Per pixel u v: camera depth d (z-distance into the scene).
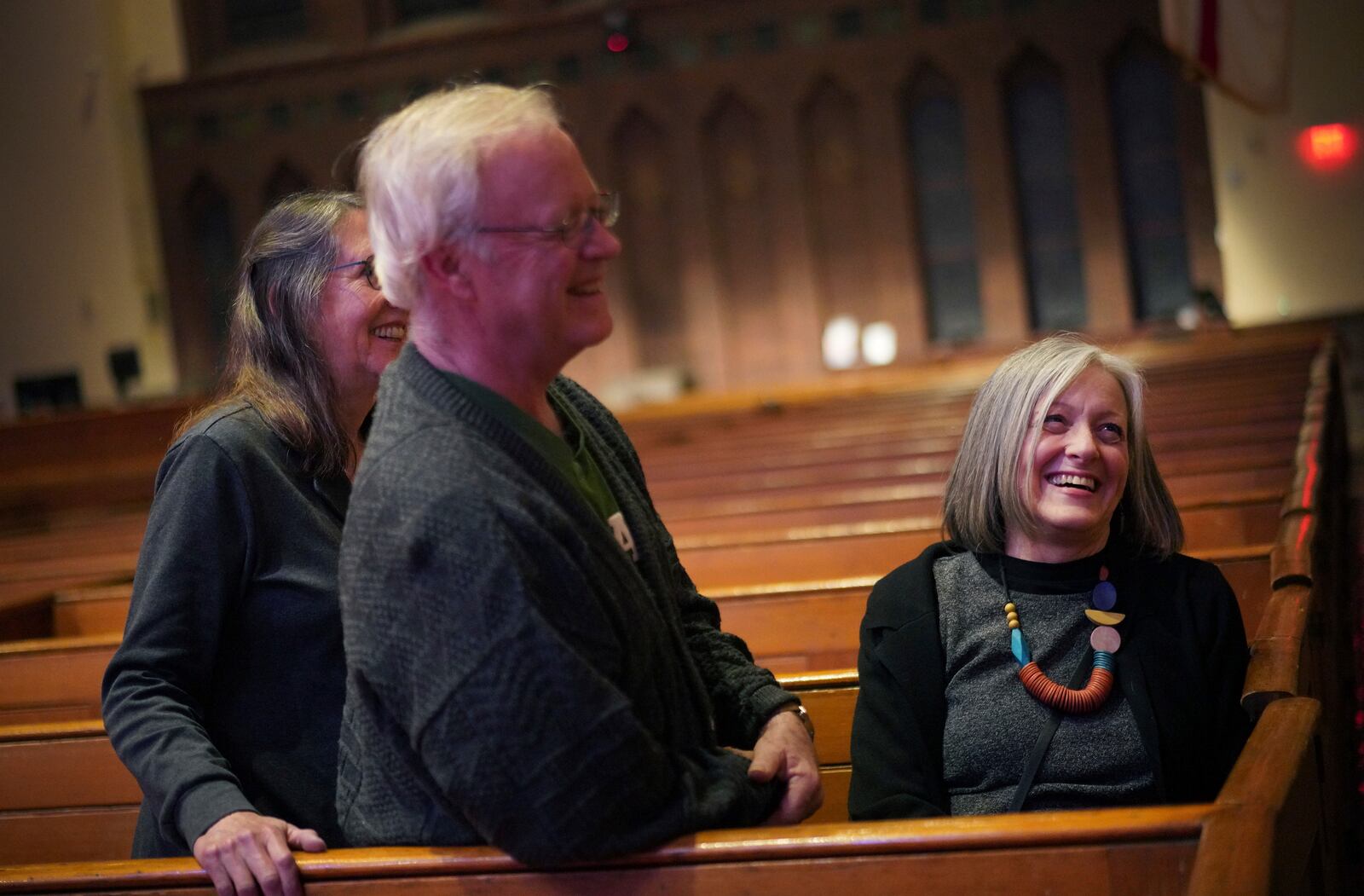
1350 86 12.92
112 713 1.84
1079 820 1.43
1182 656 1.97
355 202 2.12
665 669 1.66
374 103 15.66
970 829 1.44
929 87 14.84
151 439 10.01
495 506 1.49
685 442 8.44
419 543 1.48
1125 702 1.96
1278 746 1.61
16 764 2.63
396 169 1.56
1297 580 2.53
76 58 15.98
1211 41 10.17
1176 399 6.58
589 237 1.58
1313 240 13.22
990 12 14.42
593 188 1.61
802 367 15.32
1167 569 2.06
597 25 15.15
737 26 15.02
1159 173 14.30
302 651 1.95
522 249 1.54
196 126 16.09
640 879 1.50
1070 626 2.01
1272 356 8.66
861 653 2.10
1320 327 12.20
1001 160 14.51
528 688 1.44
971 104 14.57
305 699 1.95
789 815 1.67
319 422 2.04
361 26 15.83
